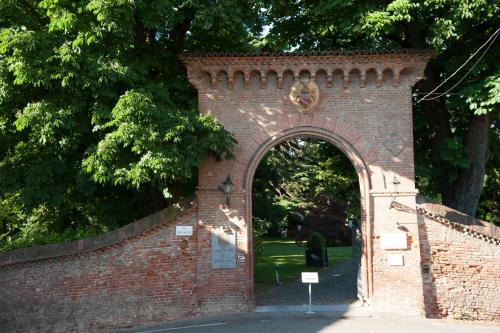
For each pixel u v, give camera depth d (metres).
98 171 13.66
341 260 31.55
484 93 16.08
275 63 16.12
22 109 15.47
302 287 20.66
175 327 14.21
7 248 14.35
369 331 13.29
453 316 15.52
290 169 43.09
